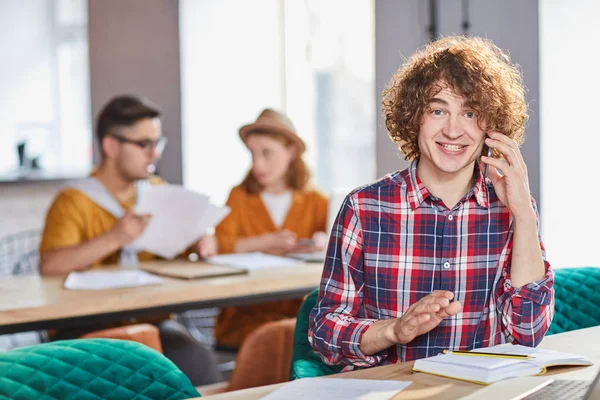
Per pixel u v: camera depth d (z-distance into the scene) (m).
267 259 3.03
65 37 6.91
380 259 1.52
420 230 1.51
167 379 1.42
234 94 5.48
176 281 2.61
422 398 1.13
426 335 1.50
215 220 2.88
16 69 7.02
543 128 3.19
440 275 1.50
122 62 5.59
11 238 5.16
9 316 2.20
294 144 3.32
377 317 1.53
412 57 1.59
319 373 1.55
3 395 1.26
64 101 6.96
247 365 2.15
